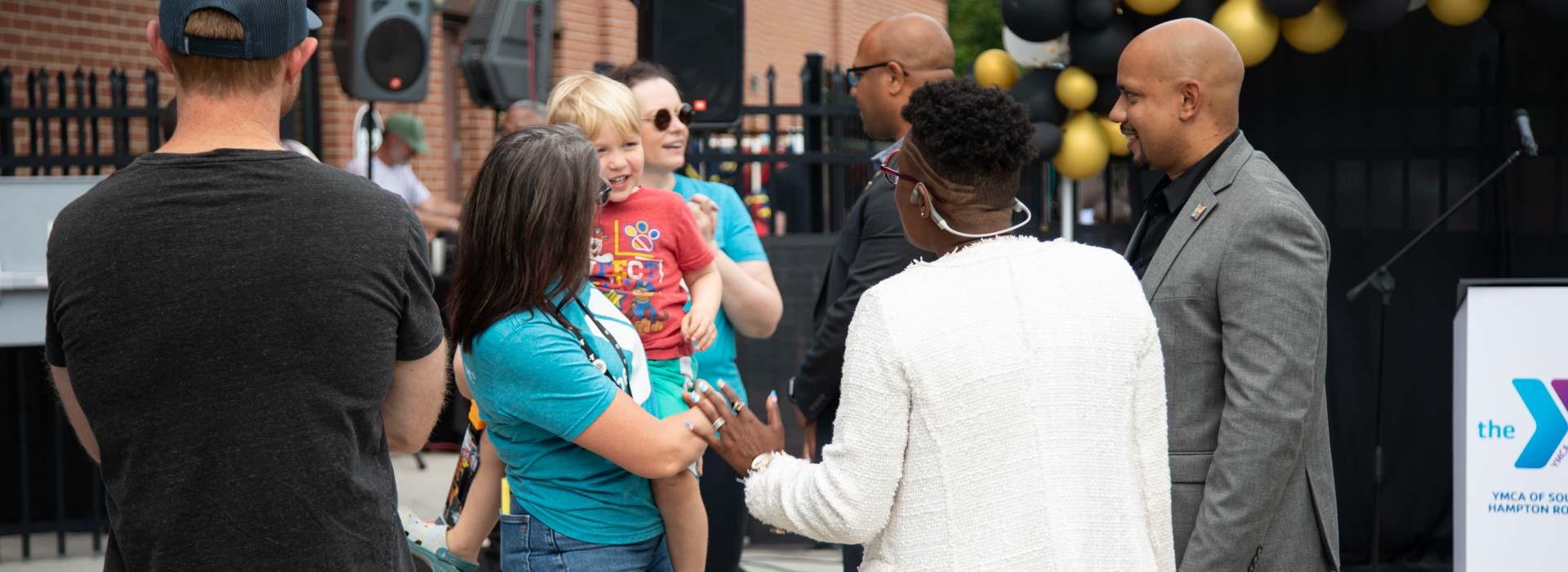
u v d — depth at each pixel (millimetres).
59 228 1733
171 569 1702
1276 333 2238
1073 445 1758
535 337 2213
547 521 2369
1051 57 4340
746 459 2059
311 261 1716
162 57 1794
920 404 1755
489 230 2229
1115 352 1805
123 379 1687
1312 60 4527
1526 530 3396
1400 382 4547
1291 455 2223
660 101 3289
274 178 1739
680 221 2773
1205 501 2266
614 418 2232
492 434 2428
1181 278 2363
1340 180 4547
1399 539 4578
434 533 2814
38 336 4730
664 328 2711
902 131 3359
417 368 1876
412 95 5852
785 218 7043
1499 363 3396
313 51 1867
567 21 11016
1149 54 2475
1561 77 4336
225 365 1690
